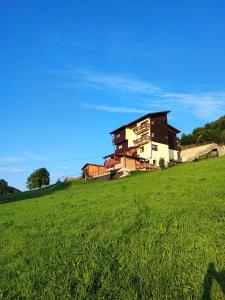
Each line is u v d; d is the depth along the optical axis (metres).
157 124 80.88
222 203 20.50
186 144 116.94
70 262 14.18
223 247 13.88
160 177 37.66
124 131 87.44
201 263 12.92
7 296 11.88
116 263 13.73
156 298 11.16
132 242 15.52
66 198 33.66
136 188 32.34
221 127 124.75
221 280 11.70
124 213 21.19
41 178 90.62
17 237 19.50
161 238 15.66
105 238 16.55
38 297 11.69
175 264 13.11
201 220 17.36
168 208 20.72
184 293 11.34
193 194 24.34
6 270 14.27
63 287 12.15
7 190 96.12
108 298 11.34
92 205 26.28
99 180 68.50
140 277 12.44
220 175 31.16
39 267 13.97
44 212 26.81
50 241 17.45
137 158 73.94
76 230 18.70
